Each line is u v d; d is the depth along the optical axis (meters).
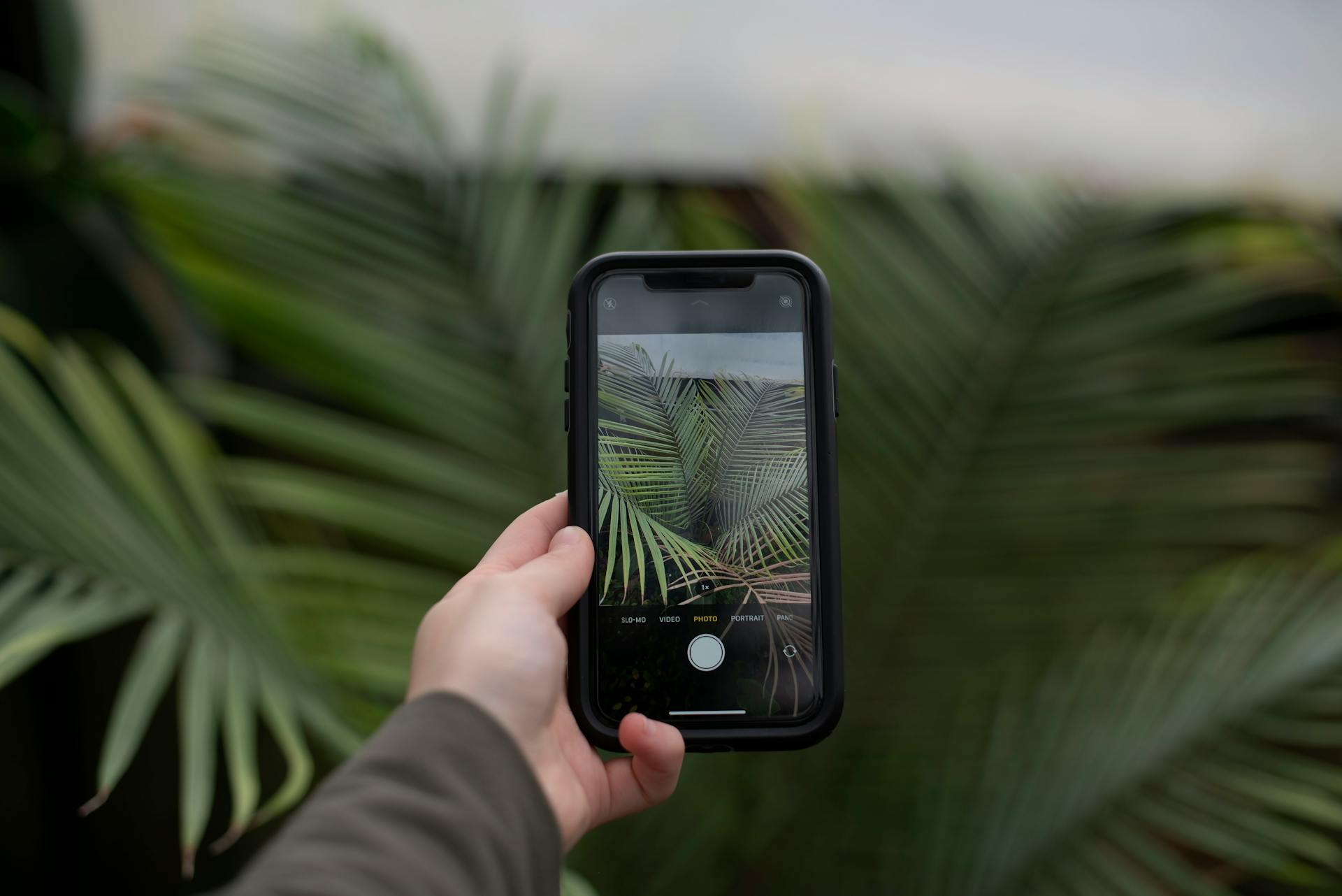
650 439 0.52
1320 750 1.00
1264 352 0.94
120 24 1.12
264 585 0.72
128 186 0.90
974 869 0.77
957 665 0.90
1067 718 0.82
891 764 0.86
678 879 0.83
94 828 1.25
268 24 1.06
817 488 0.52
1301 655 0.78
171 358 1.15
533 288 0.91
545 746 0.43
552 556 0.44
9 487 0.60
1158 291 0.97
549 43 1.16
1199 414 0.92
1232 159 1.17
